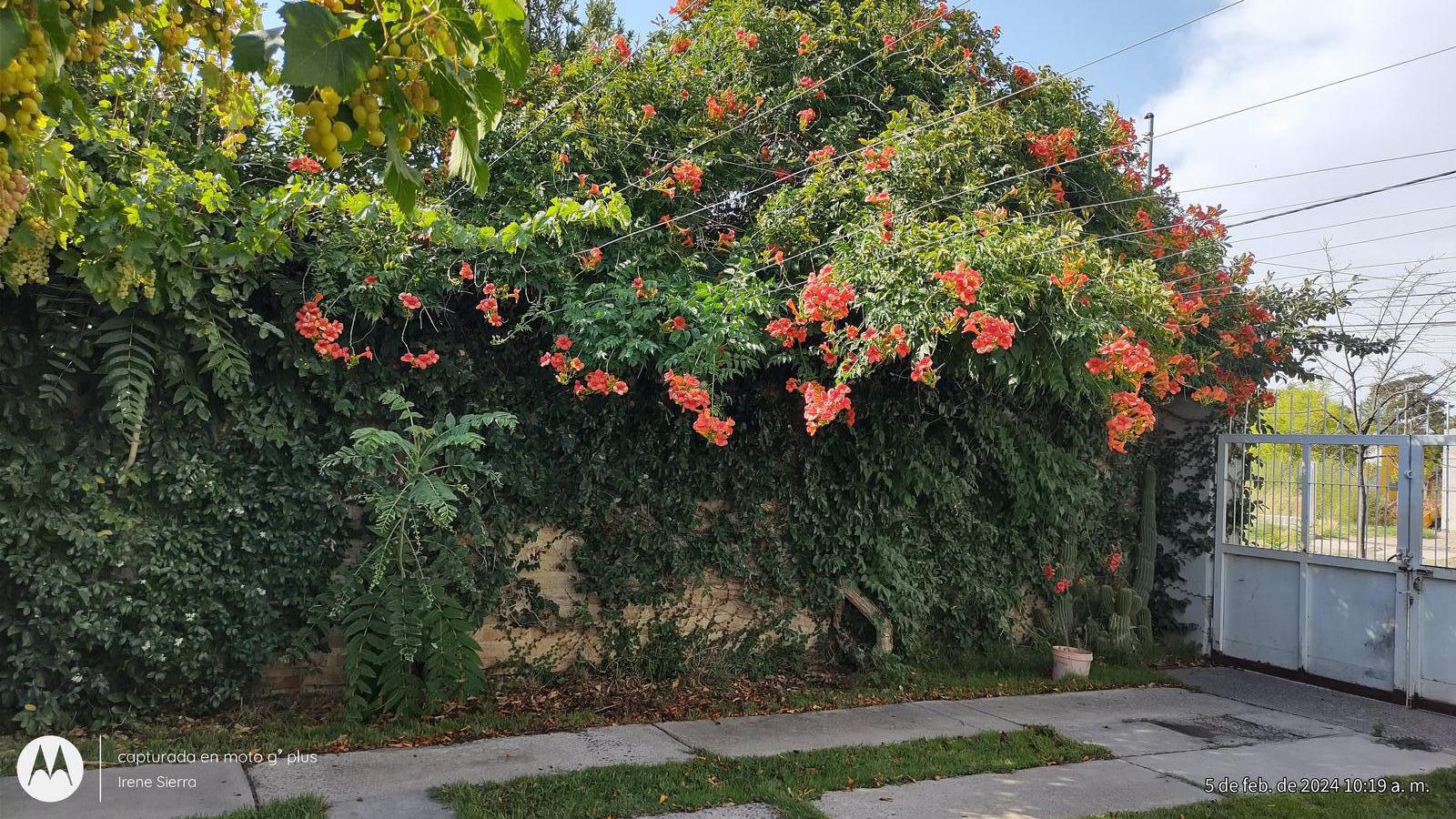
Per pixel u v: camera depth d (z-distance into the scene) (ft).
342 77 5.17
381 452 16.20
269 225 14.12
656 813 12.82
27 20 5.52
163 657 14.97
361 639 15.89
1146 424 17.83
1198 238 23.52
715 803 13.23
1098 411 24.12
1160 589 27.66
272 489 16.02
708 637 20.59
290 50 5.05
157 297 14.25
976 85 22.25
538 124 17.95
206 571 15.46
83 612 14.46
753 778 14.28
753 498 20.92
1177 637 26.91
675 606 20.29
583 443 18.99
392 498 15.53
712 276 19.07
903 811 13.29
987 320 14.92
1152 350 19.47
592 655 19.48
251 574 15.85
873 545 22.04
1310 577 23.91
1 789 12.35
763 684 20.52
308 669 16.81
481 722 16.53
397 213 14.93
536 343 18.33
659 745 15.90
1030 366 17.28
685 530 20.25
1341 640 23.09
